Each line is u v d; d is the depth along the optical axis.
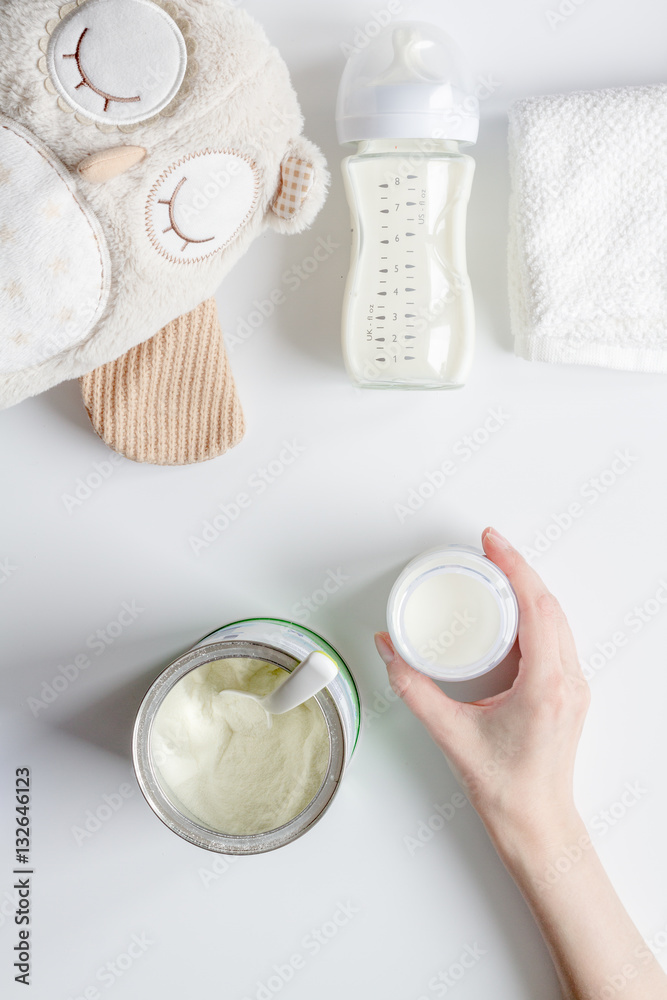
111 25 0.46
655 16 0.56
